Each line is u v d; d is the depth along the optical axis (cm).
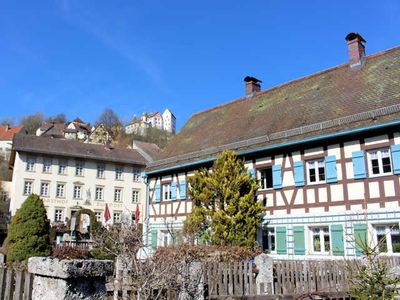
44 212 1689
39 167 4338
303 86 2242
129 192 4828
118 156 4853
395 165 1425
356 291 712
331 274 1055
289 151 1766
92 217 3647
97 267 422
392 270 970
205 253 1145
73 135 8294
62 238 3244
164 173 2450
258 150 1850
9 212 4372
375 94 1700
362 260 998
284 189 1752
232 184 1692
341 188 1562
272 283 992
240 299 933
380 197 1448
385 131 1474
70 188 4469
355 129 1520
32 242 1605
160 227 2380
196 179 1797
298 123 1859
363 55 2069
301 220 1662
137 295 680
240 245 1580
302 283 1023
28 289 480
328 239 1594
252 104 2472
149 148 5631
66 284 403
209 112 2850
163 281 694
